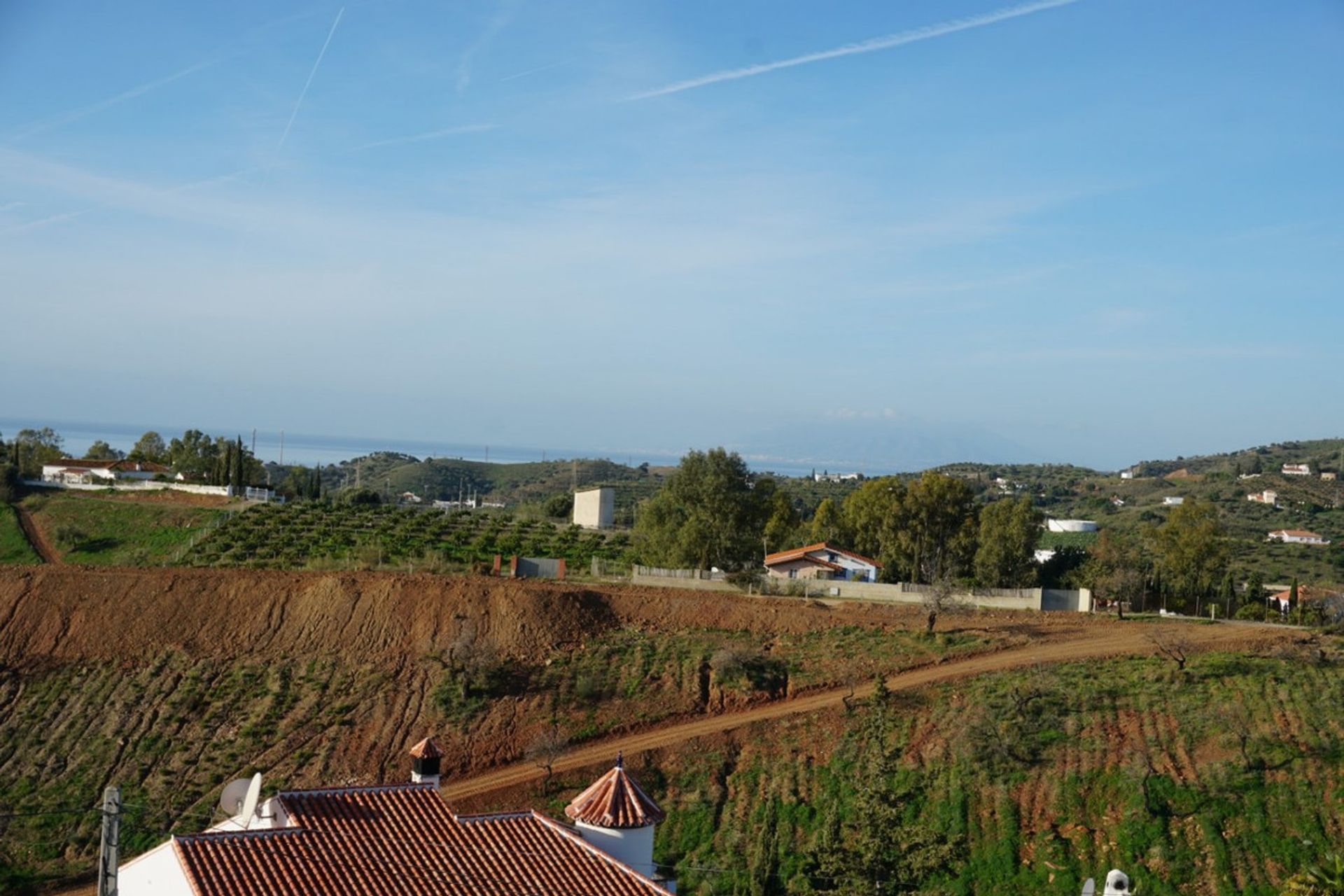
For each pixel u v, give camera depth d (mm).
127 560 98688
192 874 28516
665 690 73438
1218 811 59938
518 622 78500
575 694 72438
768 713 71312
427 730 68250
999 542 101250
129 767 63406
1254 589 100375
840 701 72000
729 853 58312
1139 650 78188
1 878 54219
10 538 103688
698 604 83750
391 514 117938
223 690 71125
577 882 31672
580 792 63531
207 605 78438
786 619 82812
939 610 82688
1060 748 65438
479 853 32156
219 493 121500
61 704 68938
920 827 51156
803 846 58812
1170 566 99375
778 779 64438
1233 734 65688
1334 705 68812
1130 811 59969
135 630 75875
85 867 55625
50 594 77875
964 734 66438
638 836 36094
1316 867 44188
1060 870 56406
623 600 83562
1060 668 74625
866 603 87625
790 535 110125
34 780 61938
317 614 78125
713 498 100250
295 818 31781
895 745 66625
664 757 66750
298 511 113562
